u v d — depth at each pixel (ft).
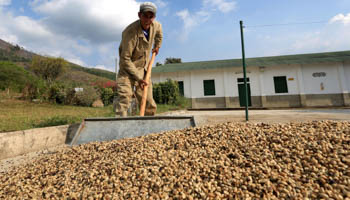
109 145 7.04
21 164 7.50
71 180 5.12
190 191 4.05
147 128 8.23
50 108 25.45
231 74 47.42
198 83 48.88
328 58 44.50
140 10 9.06
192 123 8.33
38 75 55.62
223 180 4.31
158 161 5.26
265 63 46.03
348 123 6.31
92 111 22.56
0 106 23.91
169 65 58.29
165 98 41.42
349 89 42.68
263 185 4.01
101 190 4.47
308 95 44.01
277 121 15.42
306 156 4.69
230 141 6.01
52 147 10.40
